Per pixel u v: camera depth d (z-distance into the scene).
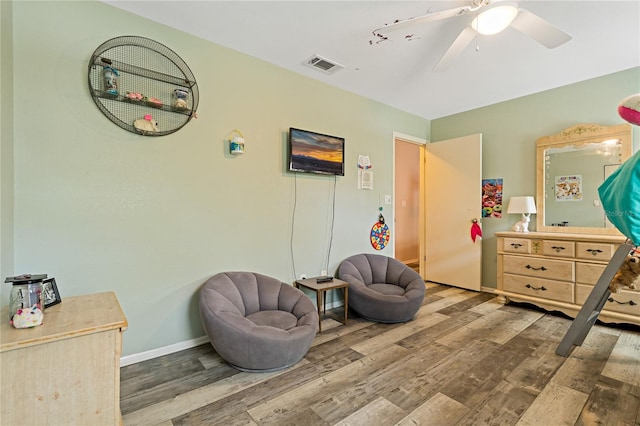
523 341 2.52
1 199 1.58
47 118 1.85
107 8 2.03
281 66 2.94
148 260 2.22
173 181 2.32
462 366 2.12
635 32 2.34
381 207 3.98
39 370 1.17
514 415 1.61
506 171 3.89
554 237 3.10
